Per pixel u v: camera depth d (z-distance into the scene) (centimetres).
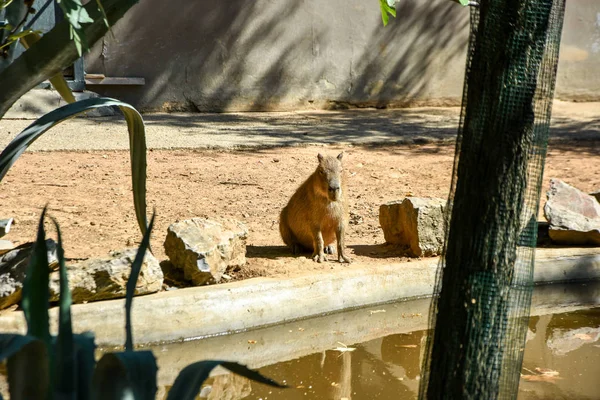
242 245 618
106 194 867
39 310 212
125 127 1339
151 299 522
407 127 1472
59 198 834
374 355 515
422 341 545
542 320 604
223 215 812
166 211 809
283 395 442
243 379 469
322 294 586
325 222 656
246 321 546
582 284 684
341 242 658
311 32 1672
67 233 695
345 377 473
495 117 288
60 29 342
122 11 350
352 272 613
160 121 1455
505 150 288
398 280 628
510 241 293
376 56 1731
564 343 545
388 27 1728
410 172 1074
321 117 1595
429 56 1772
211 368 201
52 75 355
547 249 700
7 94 351
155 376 193
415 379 471
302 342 539
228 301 545
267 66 1650
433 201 682
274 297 564
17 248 534
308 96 1694
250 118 1552
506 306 297
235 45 1617
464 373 297
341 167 647
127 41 1528
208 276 561
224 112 1630
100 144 1163
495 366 298
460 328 297
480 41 290
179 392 200
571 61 1872
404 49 1750
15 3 394
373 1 1711
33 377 196
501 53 286
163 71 1570
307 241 684
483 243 292
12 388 197
